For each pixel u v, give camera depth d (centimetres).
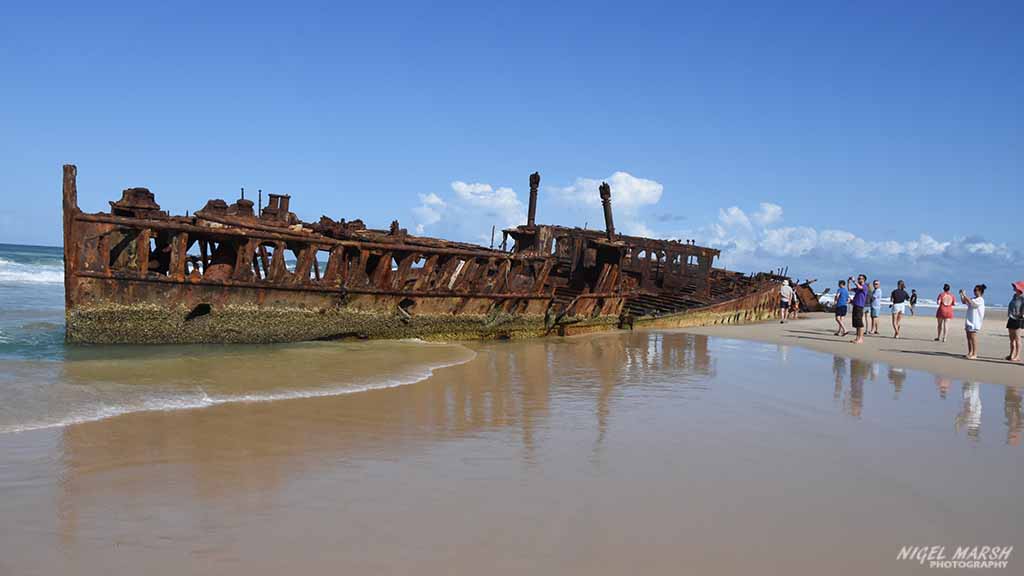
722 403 879
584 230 2248
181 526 428
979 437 724
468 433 681
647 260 2558
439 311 1516
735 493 515
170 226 1180
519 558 392
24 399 742
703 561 395
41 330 1391
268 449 602
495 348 1470
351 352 1252
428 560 386
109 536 411
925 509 493
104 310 1147
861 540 433
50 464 539
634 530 437
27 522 427
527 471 558
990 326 2733
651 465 583
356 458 583
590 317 1872
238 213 1390
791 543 424
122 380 876
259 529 426
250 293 1261
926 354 1529
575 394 920
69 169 1114
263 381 917
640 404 858
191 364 1029
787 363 1327
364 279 1432
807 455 628
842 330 1973
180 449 592
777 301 2989
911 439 705
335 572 369
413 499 484
